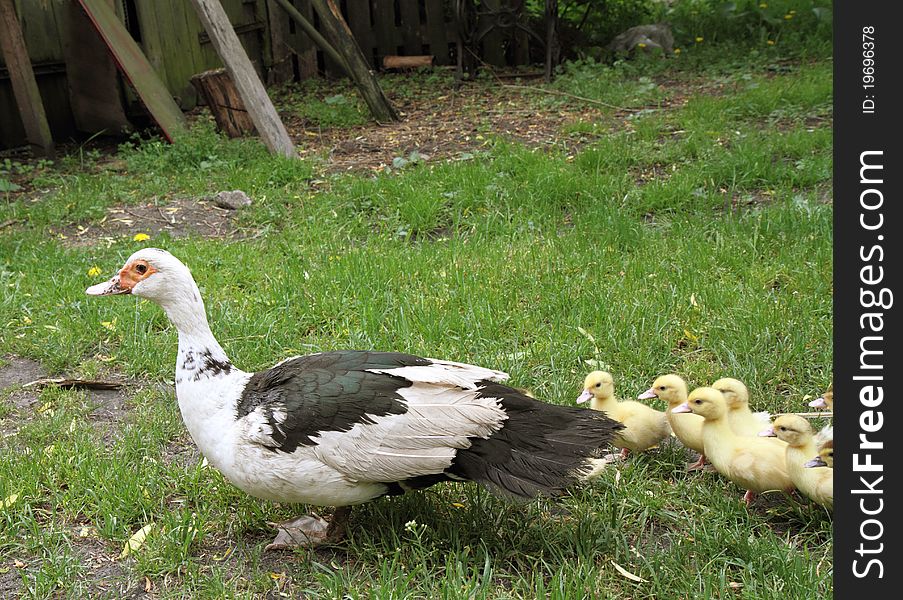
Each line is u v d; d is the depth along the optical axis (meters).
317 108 4.81
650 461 2.13
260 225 3.20
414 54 5.88
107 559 1.96
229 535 1.99
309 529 1.97
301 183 3.59
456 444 1.84
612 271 2.74
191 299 1.93
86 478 2.09
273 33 5.61
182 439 2.24
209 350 1.94
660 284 2.65
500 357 2.38
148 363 2.47
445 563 1.91
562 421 1.87
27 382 2.45
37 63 4.43
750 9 6.20
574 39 5.89
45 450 2.18
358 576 1.90
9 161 3.84
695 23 6.12
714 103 4.30
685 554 1.90
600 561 1.91
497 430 1.85
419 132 4.37
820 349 2.37
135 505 2.04
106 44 4.13
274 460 1.87
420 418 1.85
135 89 4.18
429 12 5.80
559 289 2.63
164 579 1.91
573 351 2.40
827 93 4.32
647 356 2.38
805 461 1.92
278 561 1.94
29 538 1.98
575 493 2.04
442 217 3.18
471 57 5.56
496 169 3.52
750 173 3.31
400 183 3.36
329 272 2.77
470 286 2.65
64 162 4.05
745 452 1.99
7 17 3.96
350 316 2.58
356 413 1.86
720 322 2.48
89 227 3.27
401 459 1.84
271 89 5.46
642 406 2.13
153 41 4.71
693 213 3.05
